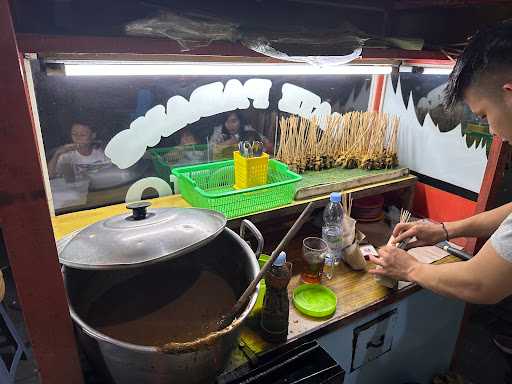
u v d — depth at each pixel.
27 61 1.30
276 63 1.47
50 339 0.86
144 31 0.97
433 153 2.02
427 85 1.95
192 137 1.74
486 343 2.44
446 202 2.01
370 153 2.02
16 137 0.68
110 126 1.54
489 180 1.73
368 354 1.60
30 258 0.77
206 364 0.85
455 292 1.11
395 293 1.48
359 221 2.06
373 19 1.69
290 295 1.46
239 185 1.71
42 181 0.73
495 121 0.97
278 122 1.94
